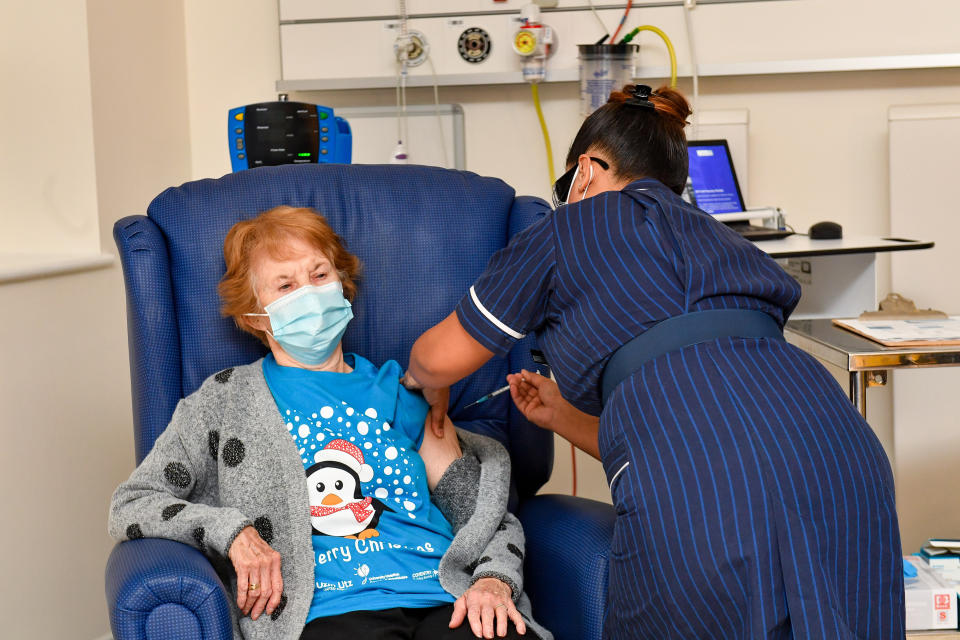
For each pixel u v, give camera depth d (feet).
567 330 4.34
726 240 4.36
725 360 3.99
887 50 9.05
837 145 9.41
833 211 9.50
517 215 5.91
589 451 5.40
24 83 8.28
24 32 8.23
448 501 5.23
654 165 4.71
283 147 7.38
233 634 4.45
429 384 4.90
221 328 5.42
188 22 9.82
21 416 7.36
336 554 4.76
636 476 3.91
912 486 9.04
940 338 5.84
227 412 4.96
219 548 4.41
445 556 4.82
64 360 7.81
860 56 9.09
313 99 9.83
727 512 3.69
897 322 6.44
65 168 8.28
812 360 4.25
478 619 4.45
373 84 9.41
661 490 3.82
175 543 4.48
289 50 9.56
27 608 7.42
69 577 7.86
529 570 5.31
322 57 9.53
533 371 5.88
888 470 4.13
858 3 9.02
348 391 5.12
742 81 9.40
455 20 9.34
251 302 5.16
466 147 9.78
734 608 3.68
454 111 9.62
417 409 5.25
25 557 7.40
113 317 8.41
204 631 4.09
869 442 4.06
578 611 4.78
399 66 9.44
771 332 4.26
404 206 5.77
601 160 4.72
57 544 7.72
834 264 8.19
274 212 5.25
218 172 9.97
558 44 9.30
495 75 9.30
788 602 3.60
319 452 4.91
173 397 5.32
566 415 5.43
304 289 4.99
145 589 4.03
